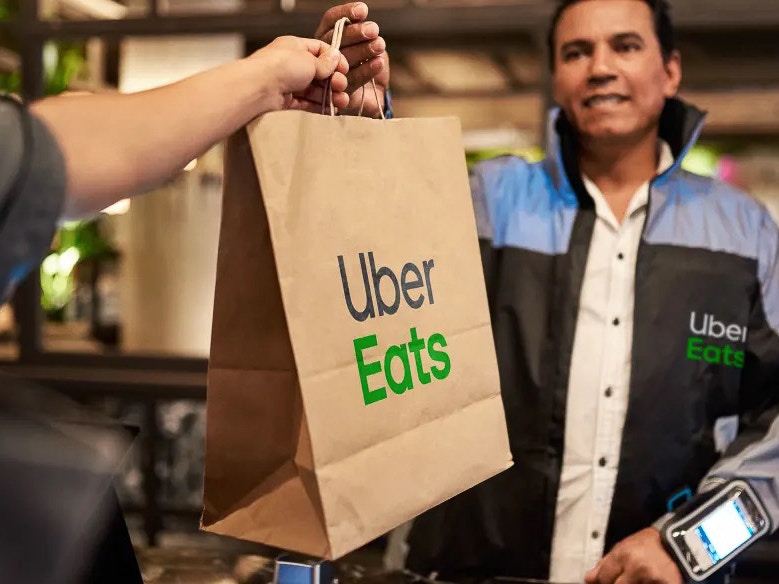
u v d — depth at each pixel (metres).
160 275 3.57
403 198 0.84
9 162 0.54
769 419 1.39
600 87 1.45
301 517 0.75
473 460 0.90
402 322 0.82
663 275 1.45
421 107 4.68
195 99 0.68
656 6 1.49
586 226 1.50
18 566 0.53
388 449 0.79
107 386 3.23
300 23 3.08
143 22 3.19
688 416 1.43
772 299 1.47
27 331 3.37
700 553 1.17
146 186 0.66
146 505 3.40
